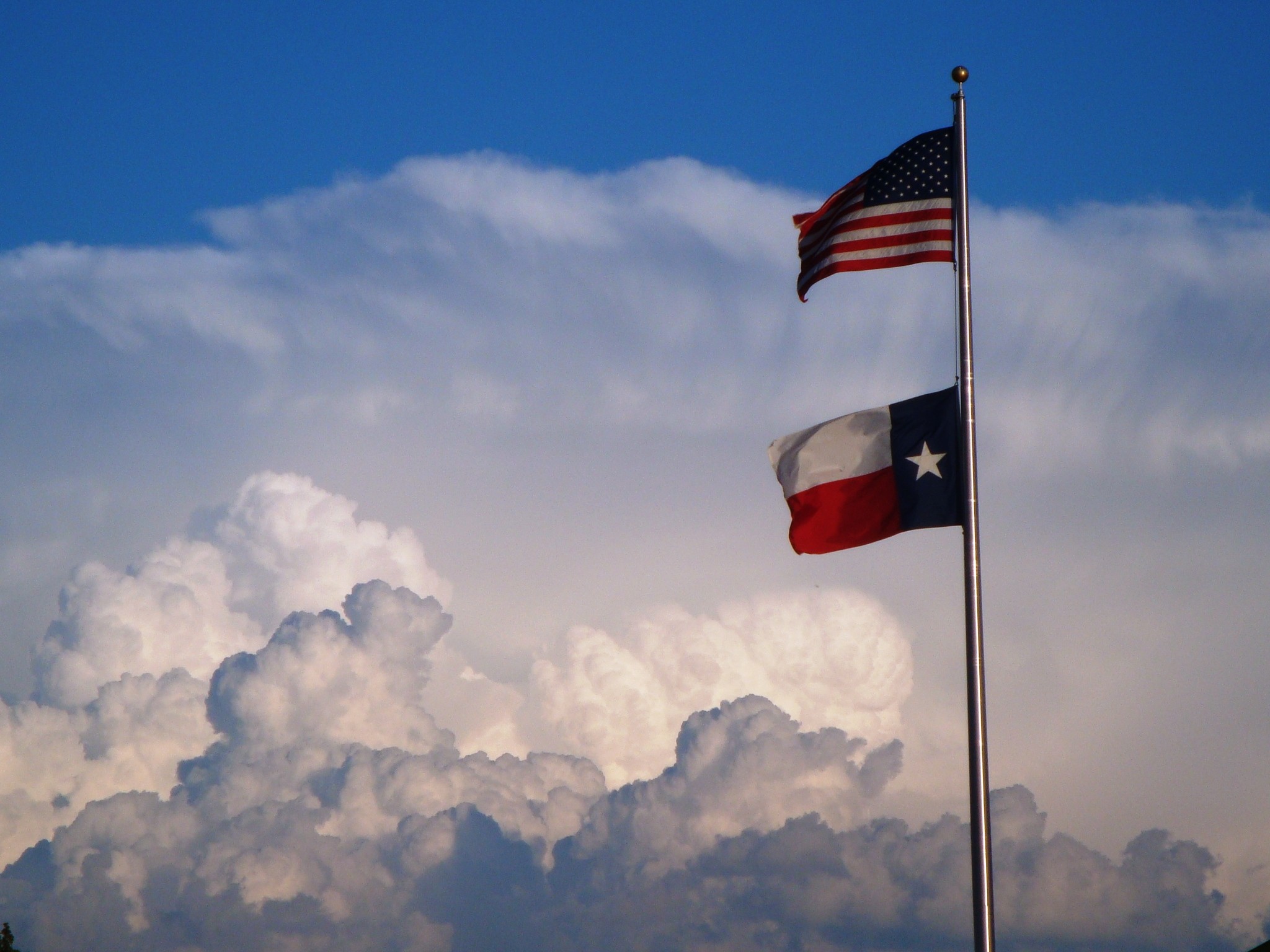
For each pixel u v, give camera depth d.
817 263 33.72
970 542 30.08
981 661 29.19
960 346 31.31
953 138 32.62
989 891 27.92
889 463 31.56
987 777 28.55
